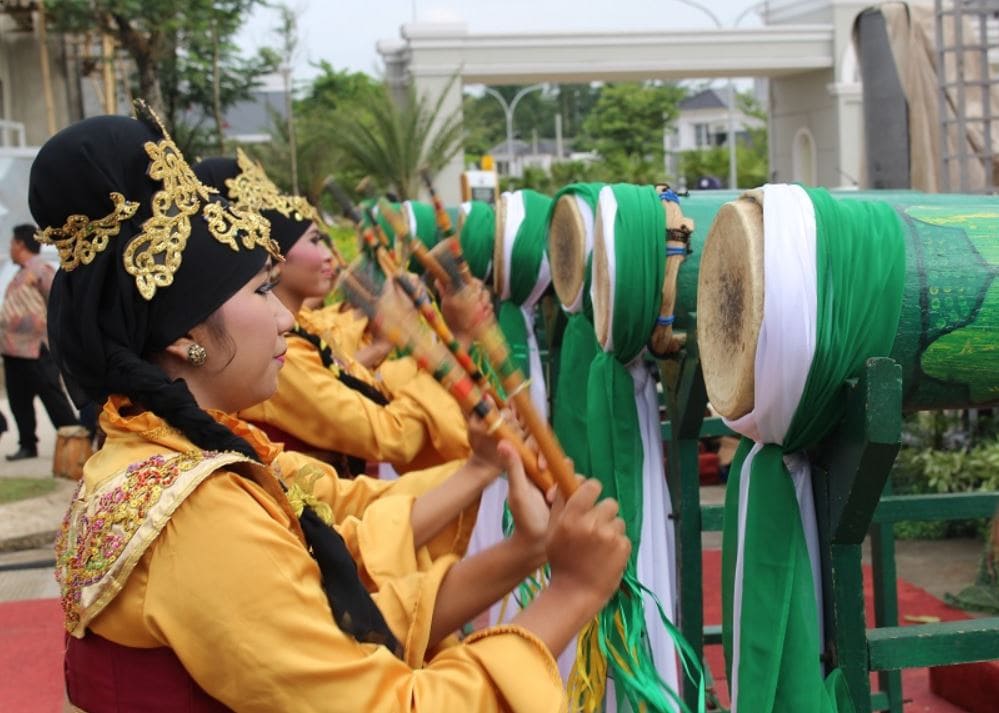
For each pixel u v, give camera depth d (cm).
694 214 308
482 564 185
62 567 159
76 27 1506
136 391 155
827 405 204
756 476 219
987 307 203
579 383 342
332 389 327
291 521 161
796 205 202
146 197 160
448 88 1855
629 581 243
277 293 352
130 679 153
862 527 210
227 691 147
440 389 340
